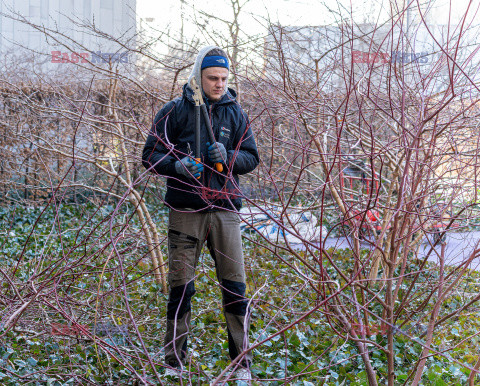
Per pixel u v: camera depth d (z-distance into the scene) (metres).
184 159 3.42
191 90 3.65
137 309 5.01
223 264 3.68
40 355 3.91
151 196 10.98
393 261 3.14
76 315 4.04
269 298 5.30
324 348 4.20
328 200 7.21
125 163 5.41
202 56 3.61
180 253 3.66
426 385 3.61
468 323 4.97
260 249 7.26
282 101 4.85
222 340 4.39
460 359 4.14
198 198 3.57
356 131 5.24
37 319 4.33
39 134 8.43
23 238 8.01
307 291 5.48
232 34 5.64
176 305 3.68
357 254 3.52
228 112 3.69
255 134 4.11
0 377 3.42
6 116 8.57
